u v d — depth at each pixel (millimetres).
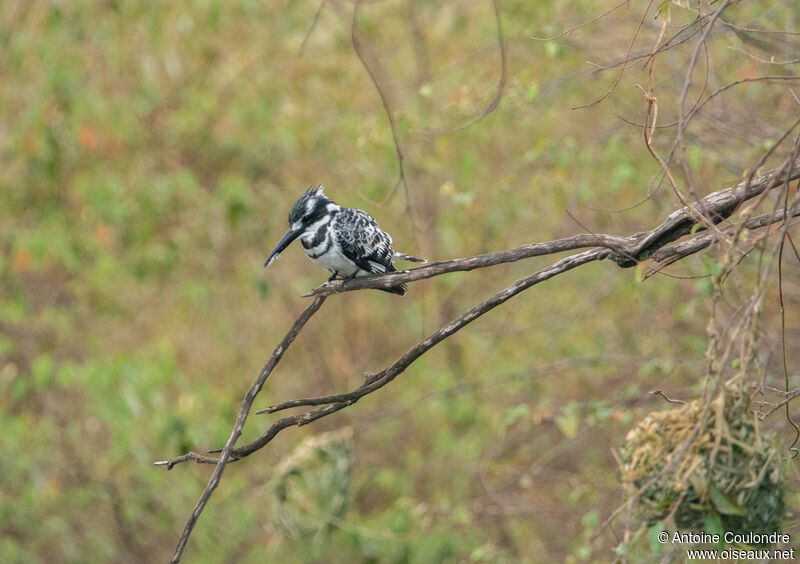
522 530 13320
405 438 16125
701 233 6531
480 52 12922
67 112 14258
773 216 6020
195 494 15234
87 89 14070
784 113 10016
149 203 14297
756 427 5113
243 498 15422
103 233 14102
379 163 14219
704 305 11695
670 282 12672
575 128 12852
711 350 5125
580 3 12039
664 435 5406
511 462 14359
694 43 10305
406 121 11984
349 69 14547
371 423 13703
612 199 13109
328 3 13672
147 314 15742
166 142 14977
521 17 12398
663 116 11266
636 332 13336
